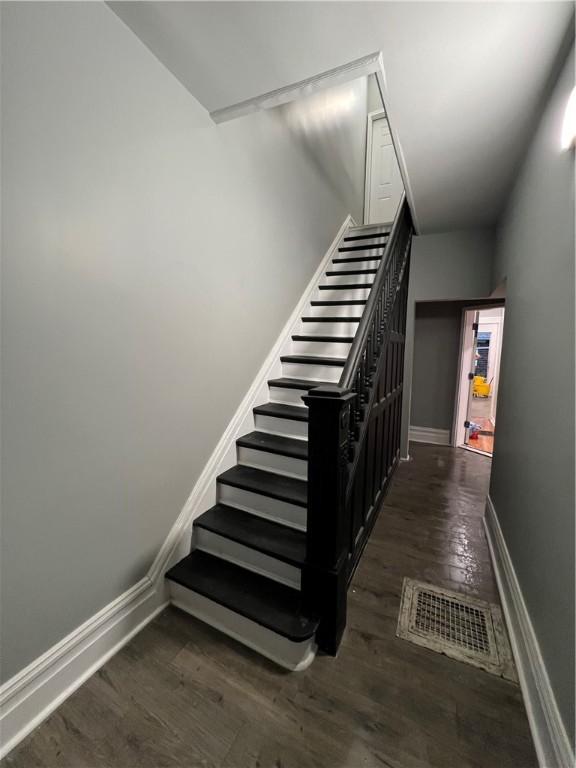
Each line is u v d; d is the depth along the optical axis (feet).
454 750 3.88
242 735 4.05
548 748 3.62
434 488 10.98
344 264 12.55
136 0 4.25
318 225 11.60
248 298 8.00
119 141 4.71
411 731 4.06
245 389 8.14
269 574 5.93
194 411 6.57
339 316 10.79
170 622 5.69
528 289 6.02
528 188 6.42
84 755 3.89
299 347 10.07
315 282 11.37
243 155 7.48
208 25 4.51
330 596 4.98
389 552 7.55
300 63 5.11
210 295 6.75
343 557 5.34
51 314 4.07
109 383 4.87
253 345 8.34
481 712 4.27
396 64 4.98
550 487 4.33
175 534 6.24
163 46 4.94
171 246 5.72
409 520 8.95
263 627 5.04
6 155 3.53
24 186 3.70
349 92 13.79
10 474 3.83
